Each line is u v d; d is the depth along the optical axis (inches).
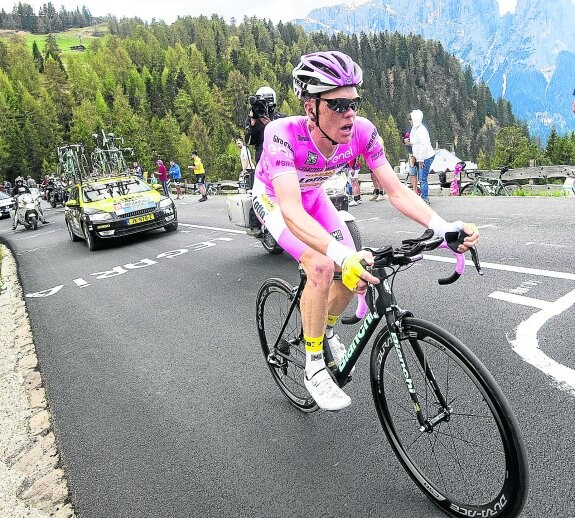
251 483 94.8
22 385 156.6
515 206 346.0
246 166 313.9
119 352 174.2
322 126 90.7
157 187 465.4
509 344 130.7
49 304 256.8
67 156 829.2
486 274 189.9
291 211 90.3
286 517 84.7
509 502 68.4
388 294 83.0
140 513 91.0
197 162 787.4
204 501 91.7
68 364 169.6
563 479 81.5
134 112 5007.4
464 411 78.0
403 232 298.4
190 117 5172.2
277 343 123.6
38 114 4082.2
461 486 79.0
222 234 398.0
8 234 681.0
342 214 141.6
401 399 87.5
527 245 224.7
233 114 5629.9
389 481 90.0
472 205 377.7
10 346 197.0
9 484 106.0
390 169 100.0
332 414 114.3
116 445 115.0
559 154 2313.0
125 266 329.4
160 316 208.5
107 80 5506.9
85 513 93.4
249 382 137.3
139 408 131.1
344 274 76.5
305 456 100.7
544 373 114.2
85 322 215.6
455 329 145.3
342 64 84.7
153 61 6806.1
